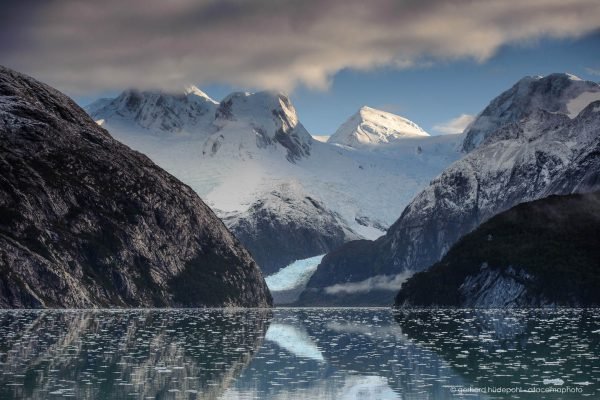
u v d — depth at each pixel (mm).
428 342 139125
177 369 107250
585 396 90875
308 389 95250
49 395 89500
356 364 113000
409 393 93188
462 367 109938
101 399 88438
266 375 103875
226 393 92688
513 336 146875
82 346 126562
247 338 145750
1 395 88938
